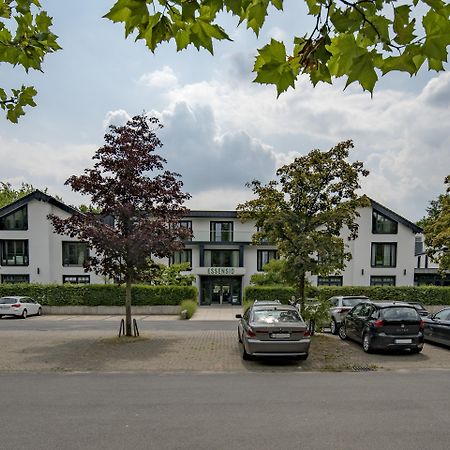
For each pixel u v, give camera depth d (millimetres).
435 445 4699
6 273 30516
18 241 30781
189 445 4672
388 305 10758
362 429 5191
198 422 5438
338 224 12984
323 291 25656
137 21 1746
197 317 23391
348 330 12430
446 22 1455
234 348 11367
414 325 10430
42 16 2889
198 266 33156
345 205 13289
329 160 13148
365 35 1609
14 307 22906
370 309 11156
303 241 12398
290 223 12883
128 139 12633
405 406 6176
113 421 5473
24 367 9062
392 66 1611
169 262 33156
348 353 10734
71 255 31438
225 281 33438
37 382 7750
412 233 31188
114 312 25672
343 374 8438
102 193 12562
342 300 15281
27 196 30625
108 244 11938
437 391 7066
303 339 9203
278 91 1875
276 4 1729
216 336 13797
